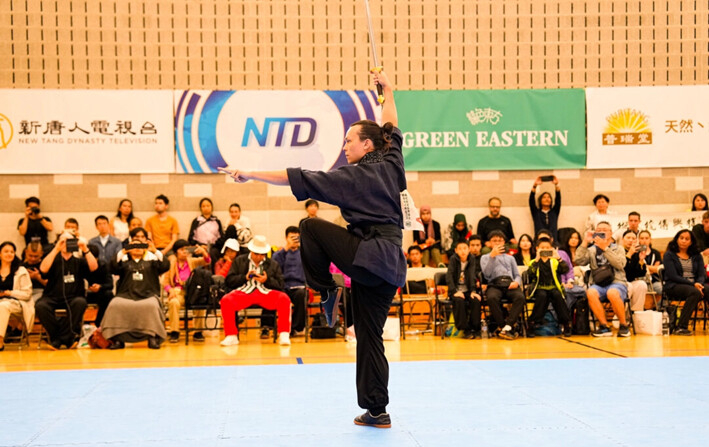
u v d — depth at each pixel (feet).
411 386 20.21
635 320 36.14
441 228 43.27
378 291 14.76
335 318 15.28
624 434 14.08
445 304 35.27
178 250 37.09
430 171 43.34
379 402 14.82
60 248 32.65
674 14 44.06
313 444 13.60
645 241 38.32
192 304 33.55
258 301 33.12
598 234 35.37
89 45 42.27
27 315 32.86
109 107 41.81
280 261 36.47
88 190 41.75
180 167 42.19
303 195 14.46
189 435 14.48
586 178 43.62
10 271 33.14
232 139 42.42
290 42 43.24
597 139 43.55
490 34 43.96
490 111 43.50
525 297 35.19
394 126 15.87
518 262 39.27
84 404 18.16
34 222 40.16
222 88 42.93
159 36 42.68
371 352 14.89
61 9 42.06
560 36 44.04
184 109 42.19
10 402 18.65
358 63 43.47
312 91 42.70
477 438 13.89
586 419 15.49
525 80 43.93
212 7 42.91
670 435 13.97
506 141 43.55
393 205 14.74
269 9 43.16
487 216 42.27
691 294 34.81
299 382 21.38
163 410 17.20
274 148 42.57
